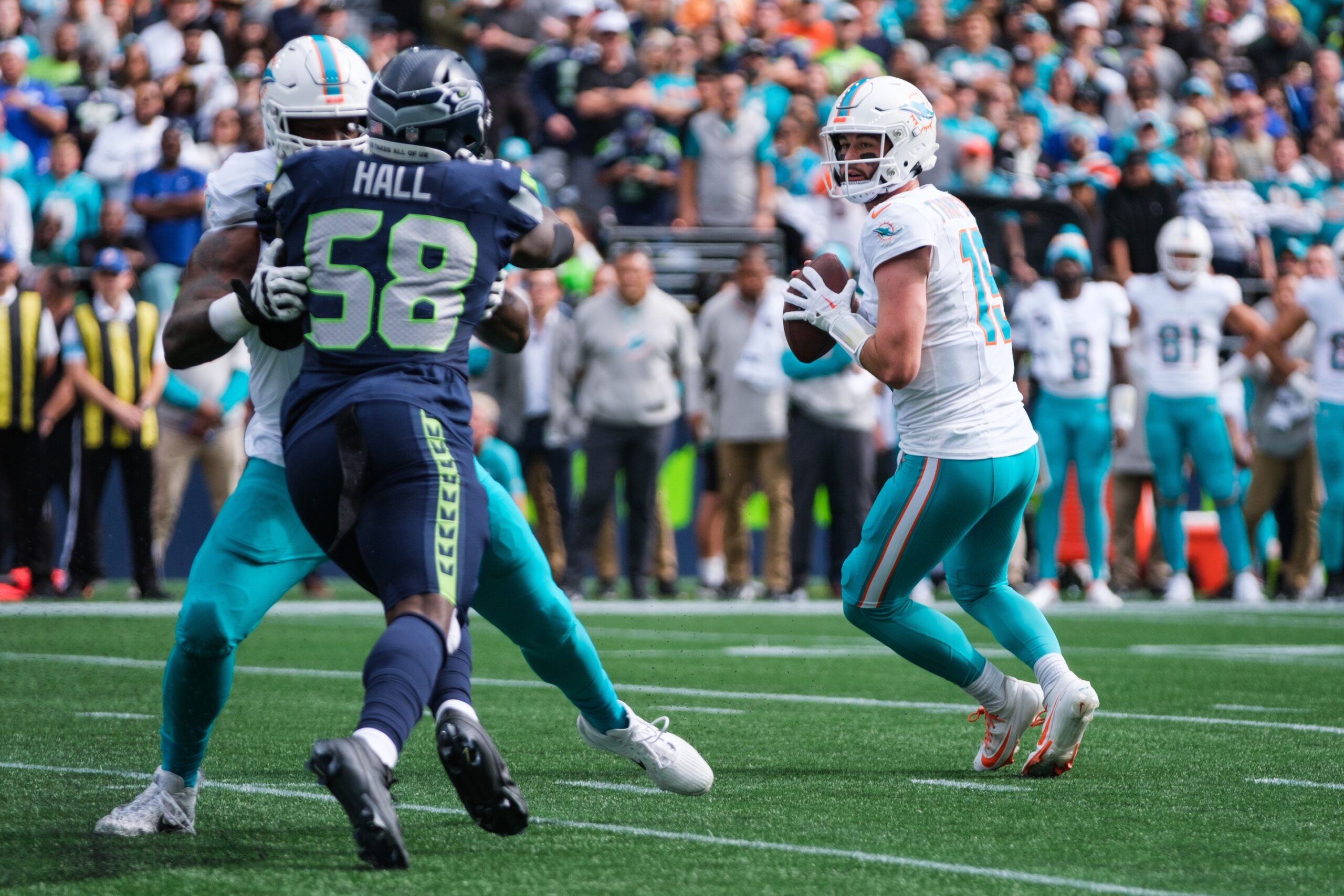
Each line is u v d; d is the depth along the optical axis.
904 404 16.17
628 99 50.94
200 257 12.52
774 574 41.94
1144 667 26.20
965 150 46.53
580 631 13.42
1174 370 41.53
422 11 53.69
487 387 42.22
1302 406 42.62
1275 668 26.05
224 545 12.34
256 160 12.68
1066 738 15.54
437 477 11.05
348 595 44.28
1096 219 46.47
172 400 39.31
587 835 12.77
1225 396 46.09
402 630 10.77
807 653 28.41
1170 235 41.25
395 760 10.52
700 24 57.75
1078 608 39.62
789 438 40.59
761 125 47.88
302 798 14.34
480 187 11.68
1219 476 41.91
